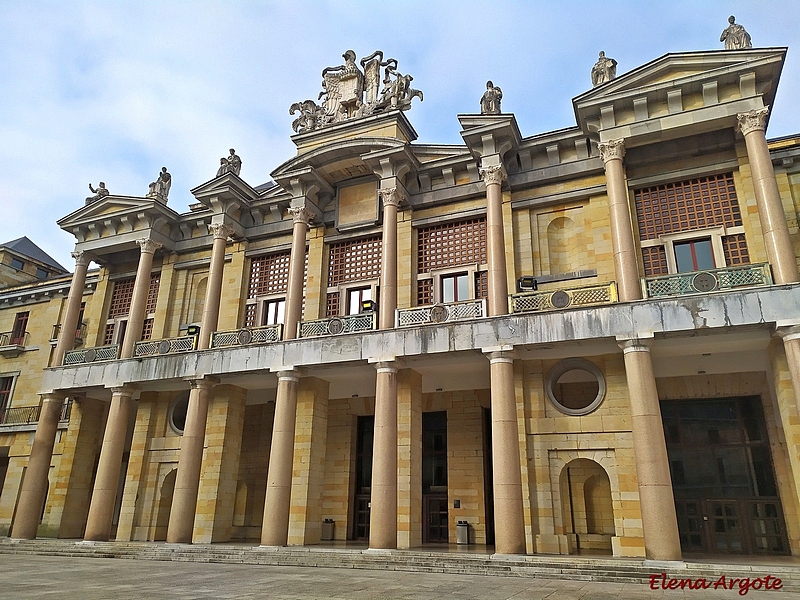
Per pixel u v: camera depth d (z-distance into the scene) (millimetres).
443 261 26250
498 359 20984
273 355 24812
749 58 20141
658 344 20250
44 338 36500
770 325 18391
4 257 41156
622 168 21766
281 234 30125
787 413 18703
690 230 22500
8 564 19734
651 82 21484
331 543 24797
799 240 21594
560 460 21406
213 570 18000
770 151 22609
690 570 16141
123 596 12016
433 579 15820
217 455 26469
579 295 21172
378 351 22844
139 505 27547
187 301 31594
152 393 29266
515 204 25047
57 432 32469
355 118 28297
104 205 31516
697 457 22781
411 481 22625
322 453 25750
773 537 21047
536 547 20484
